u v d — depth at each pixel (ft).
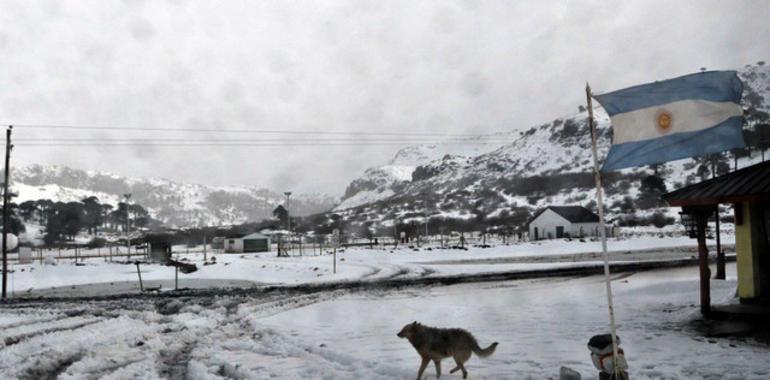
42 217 641.81
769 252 49.44
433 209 608.60
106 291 114.73
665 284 81.46
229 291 101.96
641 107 27.30
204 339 49.73
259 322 59.36
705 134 26.35
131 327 57.26
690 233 56.13
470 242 328.49
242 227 569.23
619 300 69.21
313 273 146.20
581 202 533.55
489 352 30.50
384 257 212.64
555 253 216.74
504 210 544.21
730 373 31.04
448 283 106.83
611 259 163.53
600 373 27.50
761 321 46.29
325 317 62.34
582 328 48.83
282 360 38.83
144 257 234.38
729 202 46.75
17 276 155.53
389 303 75.41
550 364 34.37
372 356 38.70
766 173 47.09
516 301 73.26
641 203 477.77
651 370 32.19
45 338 49.55
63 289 124.47
